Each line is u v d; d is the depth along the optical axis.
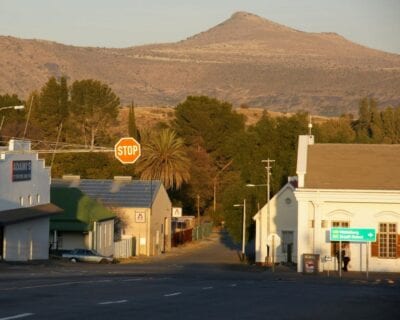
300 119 157.38
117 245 120.88
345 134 184.38
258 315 31.22
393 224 80.50
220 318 29.64
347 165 84.44
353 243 80.94
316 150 87.00
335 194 80.88
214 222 189.00
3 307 31.03
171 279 54.19
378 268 80.31
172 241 150.38
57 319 27.50
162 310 31.59
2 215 83.88
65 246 110.00
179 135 190.12
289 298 39.50
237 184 134.50
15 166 88.31
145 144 160.38
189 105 190.38
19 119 180.62
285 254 106.81
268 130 152.12
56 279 50.38
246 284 50.97
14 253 85.94
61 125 178.75
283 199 107.19
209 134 189.38
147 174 157.62
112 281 48.66
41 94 195.25
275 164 136.62
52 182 136.12
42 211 93.19
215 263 107.69
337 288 49.31
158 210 136.38
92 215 110.25
